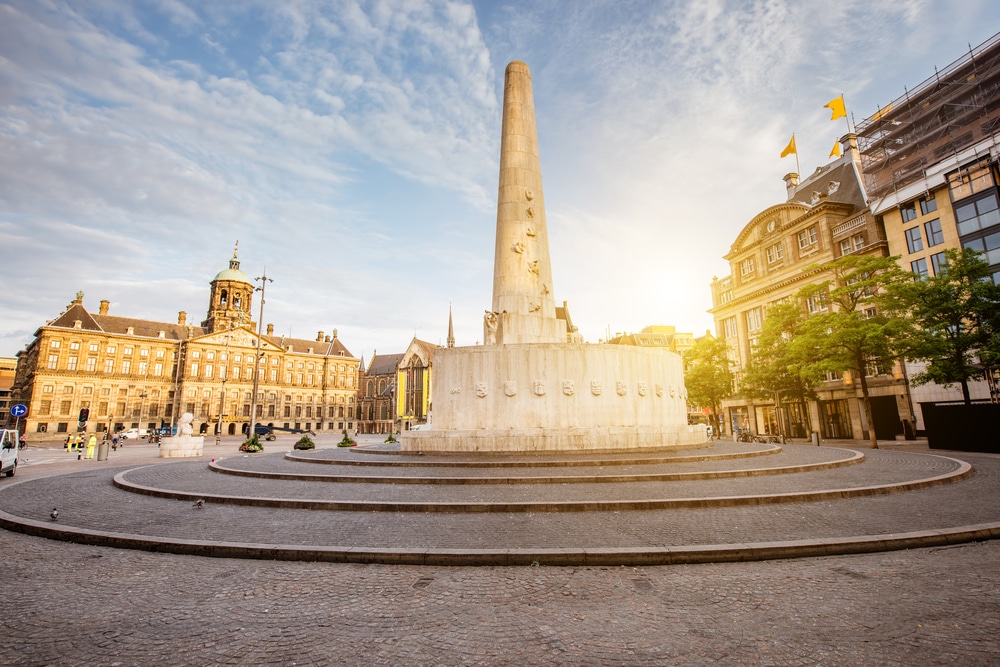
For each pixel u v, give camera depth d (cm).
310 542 734
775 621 471
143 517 922
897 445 2916
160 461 2258
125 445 5159
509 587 573
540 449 1683
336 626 474
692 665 394
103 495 1199
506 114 2150
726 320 5466
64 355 8444
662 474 1217
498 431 1714
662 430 1828
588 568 638
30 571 645
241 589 577
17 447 1803
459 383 1822
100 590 575
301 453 2188
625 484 1179
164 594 562
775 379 3691
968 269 2502
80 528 830
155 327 9775
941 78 3588
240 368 9838
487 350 1814
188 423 2825
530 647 428
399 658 411
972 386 3134
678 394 2081
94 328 8888
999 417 2156
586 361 1806
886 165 3978
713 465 1431
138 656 415
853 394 3856
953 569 603
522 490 1123
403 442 1797
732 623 468
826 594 534
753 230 5009
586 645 430
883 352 2716
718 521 823
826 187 4675
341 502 977
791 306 3584
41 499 1144
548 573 620
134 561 688
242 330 9938
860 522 796
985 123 3328
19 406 2788
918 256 3506
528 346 1802
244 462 1852
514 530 790
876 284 2862
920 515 835
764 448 1858
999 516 818
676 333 9012
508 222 2045
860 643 423
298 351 11019
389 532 790
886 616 476
